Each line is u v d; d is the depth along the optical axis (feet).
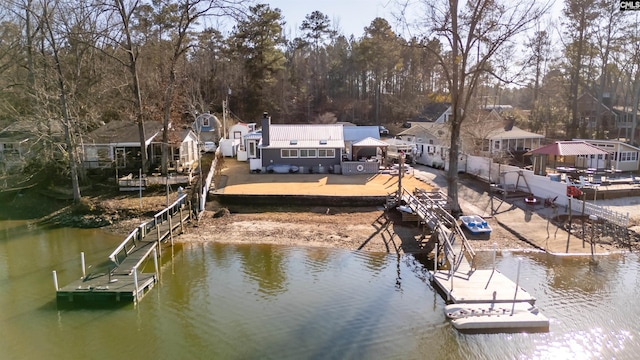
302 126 135.23
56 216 92.48
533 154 104.73
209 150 155.74
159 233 74.59
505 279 58.13
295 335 46.78
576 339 45.37
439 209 80.02
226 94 225.15
